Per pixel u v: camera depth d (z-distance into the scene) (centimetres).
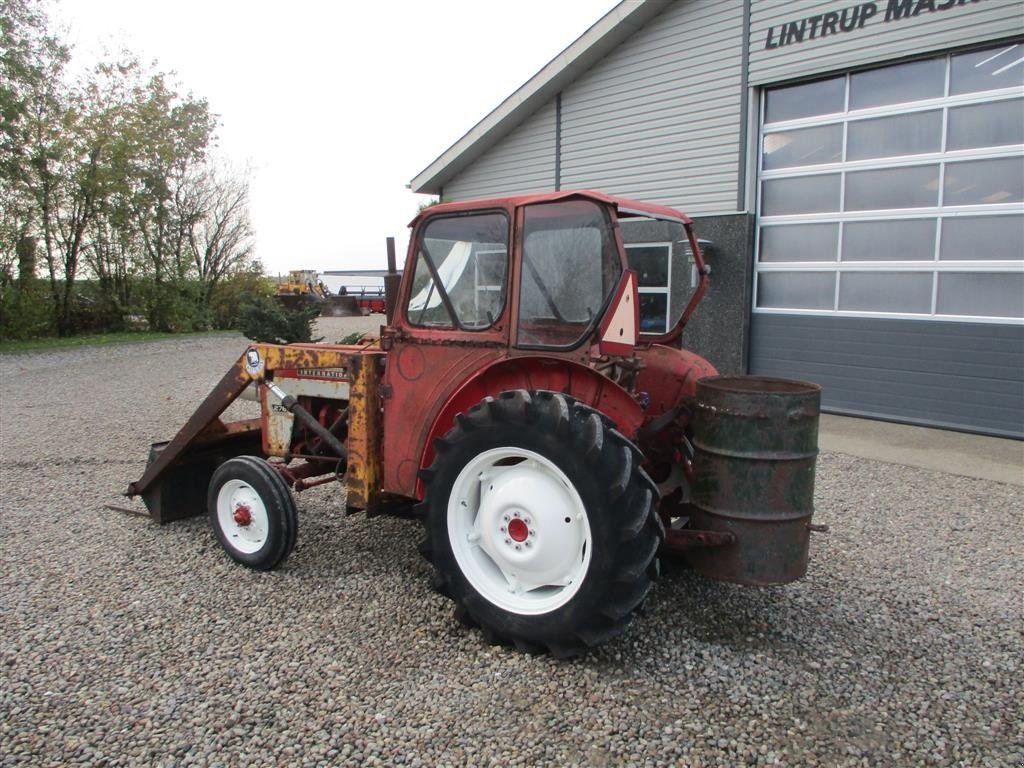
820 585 362
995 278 688
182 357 1409
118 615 322
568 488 271
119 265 1895
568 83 986
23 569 374
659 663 283
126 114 1822
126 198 1800
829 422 764
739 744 233
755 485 275
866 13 724
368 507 350
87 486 530
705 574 291
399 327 335
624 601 265
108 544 410
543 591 292
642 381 352
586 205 290
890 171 742
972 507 495
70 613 324
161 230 1948
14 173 1555
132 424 766
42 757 226
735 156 838
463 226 317
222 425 441
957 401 721
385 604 334
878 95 743
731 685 268
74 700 256
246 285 2194
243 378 411
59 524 445
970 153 691
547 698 258
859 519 470
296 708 252
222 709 251
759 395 272
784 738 237
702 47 850
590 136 976
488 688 264
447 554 300
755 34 803
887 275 754
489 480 299
